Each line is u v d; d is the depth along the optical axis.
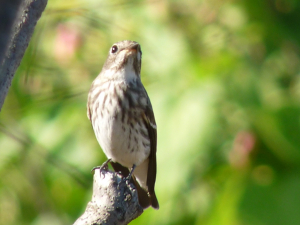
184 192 9.55
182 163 9.41
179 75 10.05
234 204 9.46
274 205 9.29
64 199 11.74
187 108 9.60
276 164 9.77
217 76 9.81
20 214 11.92
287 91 10.03
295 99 9.87
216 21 10.48
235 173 9.78
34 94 10.40
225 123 9.58
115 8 10.52
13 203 11.80
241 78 9.83
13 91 10.25
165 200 9.58
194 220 9.81
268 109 9.60
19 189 11.66
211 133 9.41
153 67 10.30
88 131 10.78
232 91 9.62
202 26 10.48
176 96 9.84
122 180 6.49
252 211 9.32
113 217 6.34
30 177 11.52
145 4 10.55
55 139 10.75
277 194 9.39
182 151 9.45
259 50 10.38
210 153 9.48
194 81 9.86
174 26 10.49
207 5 10.45
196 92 9.69
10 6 4.00
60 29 10.53
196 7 10.49
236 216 9.34
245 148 9.68
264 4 10.69
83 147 10.72
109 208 6.35
